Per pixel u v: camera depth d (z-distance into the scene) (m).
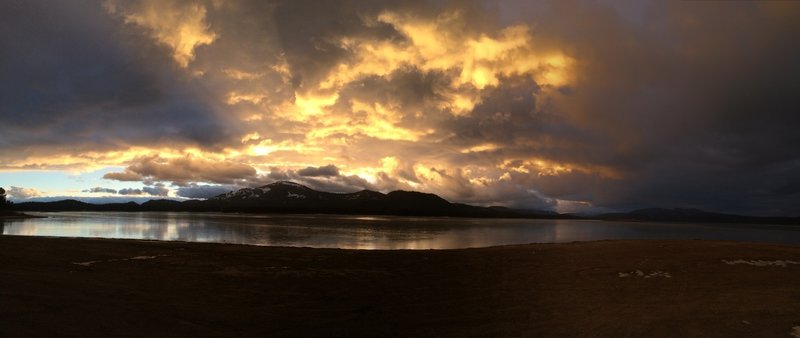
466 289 19.38
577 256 27.44
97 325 11.66
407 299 17.55
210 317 13.90
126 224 111.75
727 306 14.49
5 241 28.34
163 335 11.61
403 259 28.62
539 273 22.78
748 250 27.03
